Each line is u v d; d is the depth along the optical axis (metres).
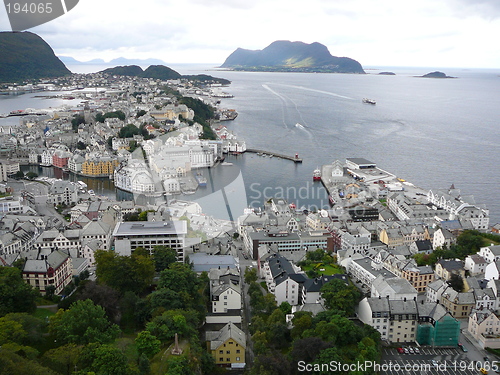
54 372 156.00
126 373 162.25
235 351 199.62
